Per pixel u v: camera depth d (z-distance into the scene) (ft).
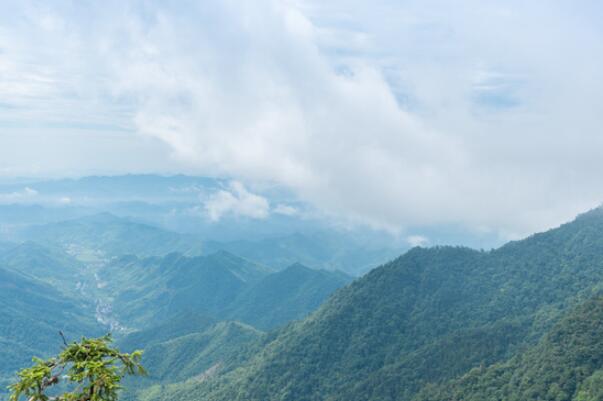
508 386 555.28
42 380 107.55
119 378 112.06
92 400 107.24
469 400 567.18
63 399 107.24
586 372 502.38
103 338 117.50
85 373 106.83
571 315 597.11
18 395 105.70
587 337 544.21
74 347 112.88
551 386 507.30
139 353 116.98
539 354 570.87
